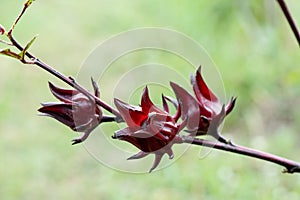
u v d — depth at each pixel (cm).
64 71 304
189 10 313
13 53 59
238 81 252
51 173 225
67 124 60
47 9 378
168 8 334
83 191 212
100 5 380
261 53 261
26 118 265
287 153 212
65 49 330
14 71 307
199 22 297
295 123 233
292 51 258
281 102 246
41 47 333
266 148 216
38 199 211
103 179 216
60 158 234
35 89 289
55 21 364
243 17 268
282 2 67
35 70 305
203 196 195
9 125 261
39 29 353
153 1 352
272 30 259
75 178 221
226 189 193
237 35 276
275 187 189
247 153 65
